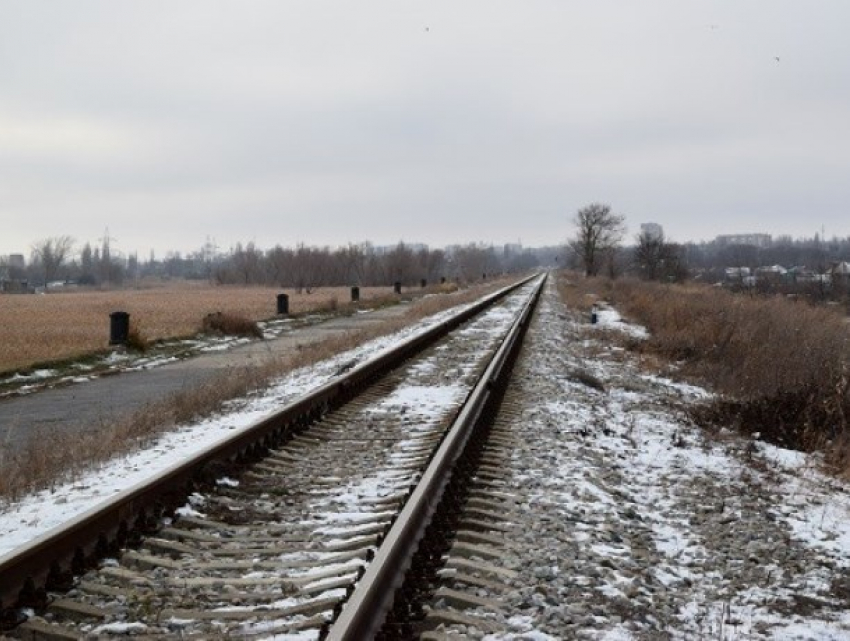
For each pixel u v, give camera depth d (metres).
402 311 44.19
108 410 13.31
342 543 5.69
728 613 5.31
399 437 9.80
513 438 9.86
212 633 4.33
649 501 8.20
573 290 66.88
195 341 24.94
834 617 5.54
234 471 7.79
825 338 21.75
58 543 5.12
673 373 20.33
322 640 3.98
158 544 5.70
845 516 8.52
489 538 6.03
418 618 4.59
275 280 123.94
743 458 11.09
